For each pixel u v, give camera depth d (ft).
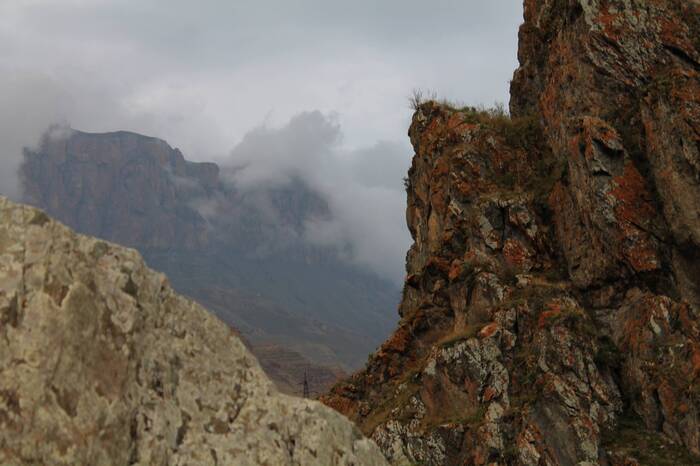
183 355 27.61
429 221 144.66
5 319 22.38
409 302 145.38
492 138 134.72
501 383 102.12
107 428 23.20
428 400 109.60
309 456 28.22
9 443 21.02
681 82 107.55
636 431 93.15
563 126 124.47
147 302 26.76
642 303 101.60
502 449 96.22
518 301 108.58
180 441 25.62
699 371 91.25
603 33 120.78
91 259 25.46
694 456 87.20
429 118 155.12
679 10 119.03
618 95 117.70
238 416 27.89
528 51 150.92
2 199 24.23
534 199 122.42
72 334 23.31
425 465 100.94
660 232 105.29
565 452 92.27
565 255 115.96
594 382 96.53
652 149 108.27
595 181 109.81
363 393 132.87
